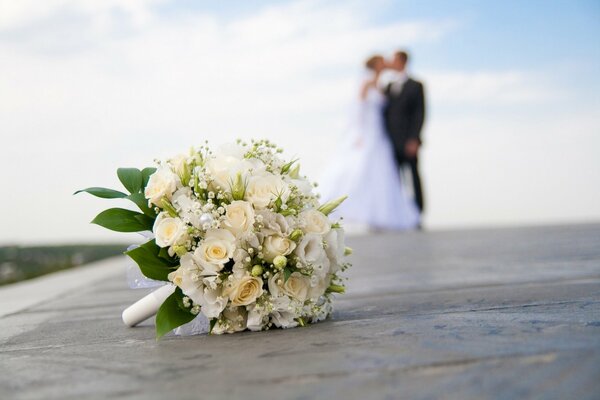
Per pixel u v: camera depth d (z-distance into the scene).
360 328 2.27
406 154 16.00
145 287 2.61
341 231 2.53
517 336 1.87
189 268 2.30
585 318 2.16
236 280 2.31
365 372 1.54
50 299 5.17
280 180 2.40
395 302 3.20
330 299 2.59
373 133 16.09
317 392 1.40
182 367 1.79
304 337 2.14
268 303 2.35
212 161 2.38
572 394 1.29
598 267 4.56
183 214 2.33
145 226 2.46
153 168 2.56
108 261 13.75
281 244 2.33
